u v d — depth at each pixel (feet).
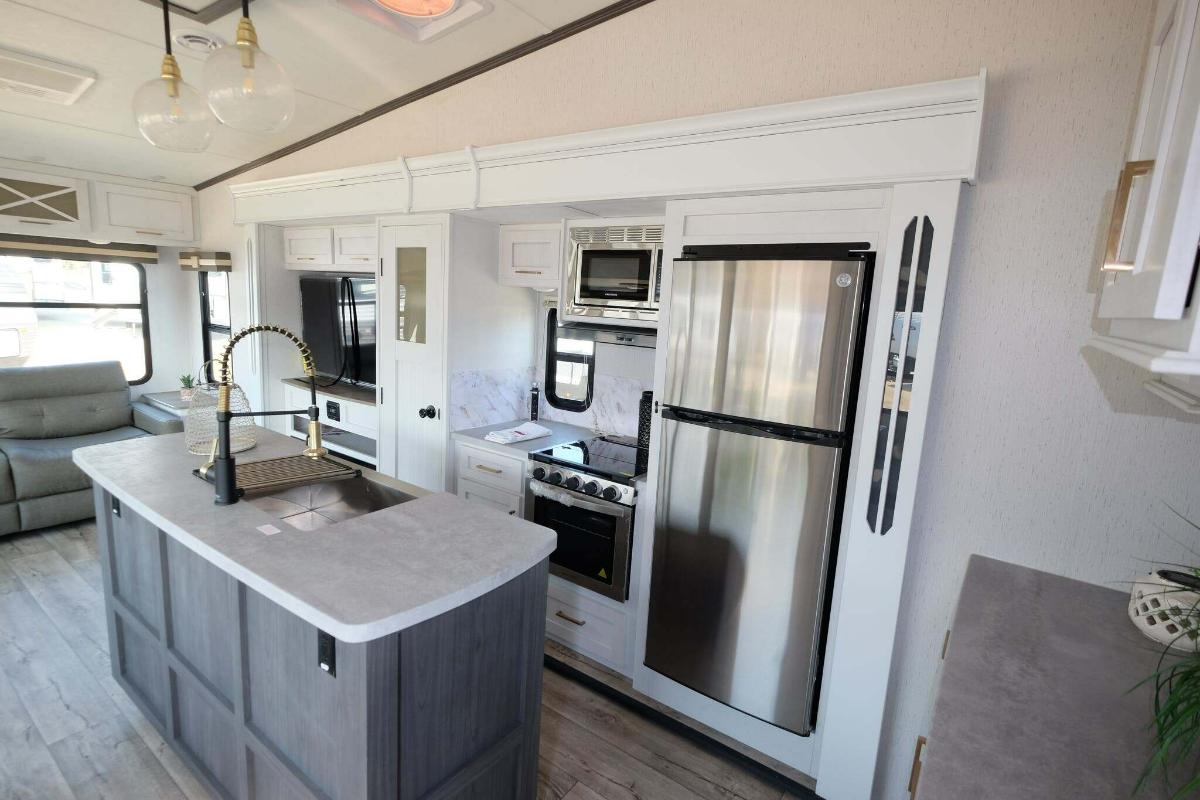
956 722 3.24
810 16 5.97
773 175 6.12
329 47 8.13
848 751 6.36
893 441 5.78
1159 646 4.16
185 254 14.06
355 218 11.16
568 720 7.76
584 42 7.53
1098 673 3.78
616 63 7.29
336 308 12.91
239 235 13.99
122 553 7.07
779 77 6.20
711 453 6.88
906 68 5.57
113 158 12.83
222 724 5.77
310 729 4.65
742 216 6.63
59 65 8.51
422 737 4.60
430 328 10.05
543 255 9.84
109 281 15.85
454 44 8.04
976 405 5.66
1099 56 4.85
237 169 13.47
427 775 4.71
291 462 7.22
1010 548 5.65
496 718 5.31
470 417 10.46
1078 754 3.02
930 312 5.49
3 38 7.84
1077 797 2.74
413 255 10.12
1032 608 4.71
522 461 9.19
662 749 7.34
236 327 14.66
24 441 12.80
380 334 10.89
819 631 6.45
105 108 10.19
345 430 12.59
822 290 5.99
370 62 8.55
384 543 5.13
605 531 8.42
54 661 8.31
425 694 4.56
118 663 7.44
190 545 5.12
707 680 7.25
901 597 6.22
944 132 5.22
